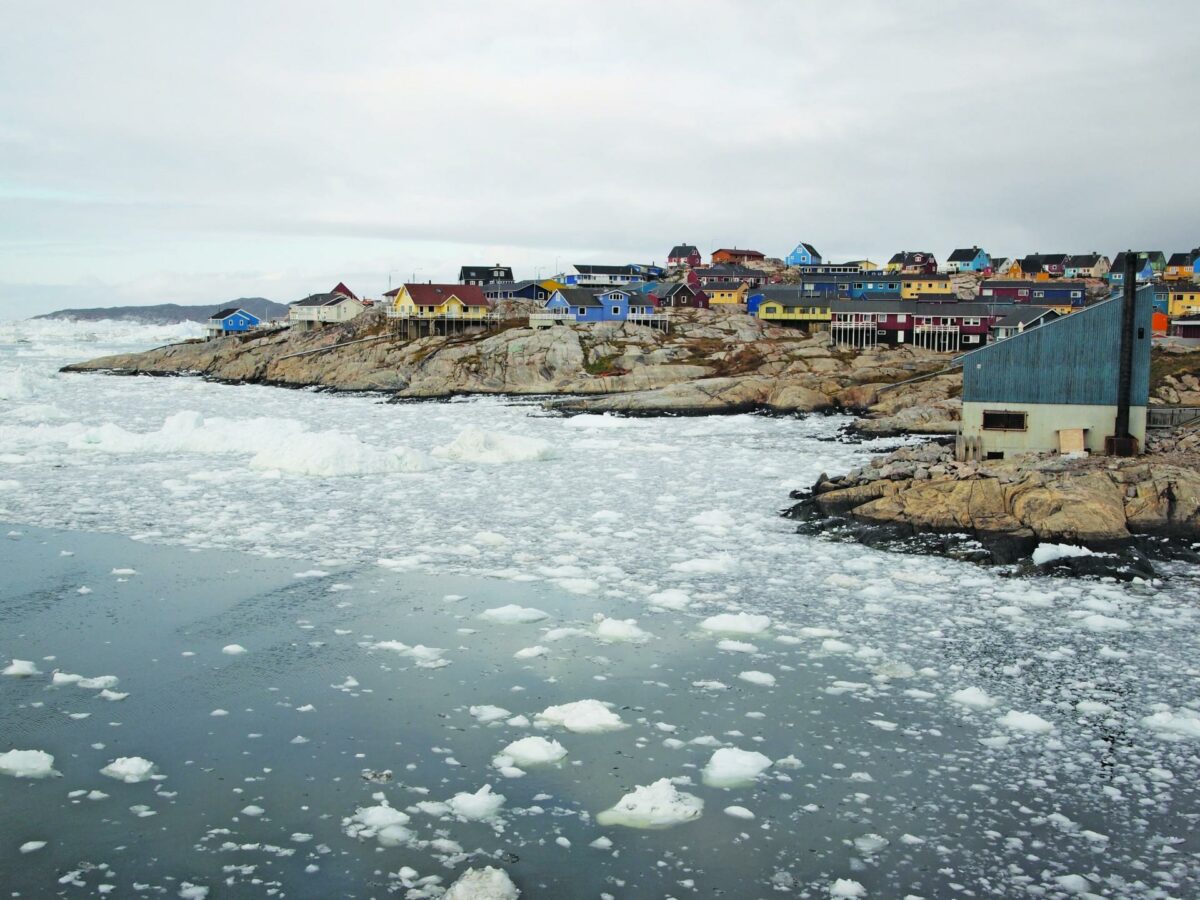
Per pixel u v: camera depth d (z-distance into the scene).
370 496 37.41
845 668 19.73
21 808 14.21
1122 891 12.38
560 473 43.44
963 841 13.51
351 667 19.64
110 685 18.61
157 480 40.25
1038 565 26.67
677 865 12.95
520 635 21.61
